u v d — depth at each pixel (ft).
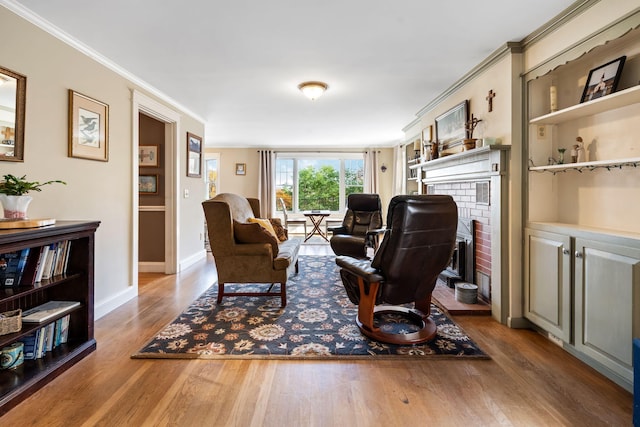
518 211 8.42
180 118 14.43
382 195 26.30
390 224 7.02
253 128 19.22
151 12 6.82
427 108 14.16
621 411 5.13
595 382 5.92
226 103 13.83
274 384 5.89
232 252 9.95
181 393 5.61
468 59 9.25
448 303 9.70
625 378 5.60
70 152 8.05
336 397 5.52
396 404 5.33
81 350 6.72
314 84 11.08
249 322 8.63
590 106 6.55
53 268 6.61
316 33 7.75
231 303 10.18
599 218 7.09
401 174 23.50
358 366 6.50
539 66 7.68
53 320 6.30
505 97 8.56
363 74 10.39
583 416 5.02
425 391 5.68
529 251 8.18
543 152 8.29
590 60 7.35
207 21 7.18
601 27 6.09
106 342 7.52
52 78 7.51
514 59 8.25
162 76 10.59
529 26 7.41
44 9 6.70
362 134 21.16
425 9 6.72
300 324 8.50
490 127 9.31
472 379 6.04
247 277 10.00
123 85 10.21
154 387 5.78
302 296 10.86
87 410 5.15
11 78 6.53
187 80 10.98
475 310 9.18
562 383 5.90
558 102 8.21
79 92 8.34
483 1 6.45
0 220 5.76
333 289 11.64
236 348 7.17
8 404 5.11
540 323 7.77
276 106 14.35
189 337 7.71
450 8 6.68
